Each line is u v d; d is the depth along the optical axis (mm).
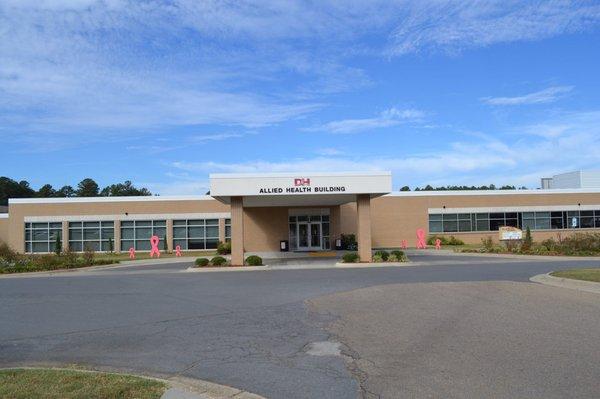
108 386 6535
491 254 34312
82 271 28922
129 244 44656
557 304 12219
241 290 16641
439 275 19922
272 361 7980
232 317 11695
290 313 12039
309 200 34125
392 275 20406
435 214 46156
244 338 9570
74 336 10102
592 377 6664
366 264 27047
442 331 9578
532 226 47281
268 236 40875
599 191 48188
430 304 12594
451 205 46406
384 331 9781
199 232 44750
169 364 7945
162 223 44781
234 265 28297
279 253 39219
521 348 8164
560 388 6266
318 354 8320
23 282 21766
